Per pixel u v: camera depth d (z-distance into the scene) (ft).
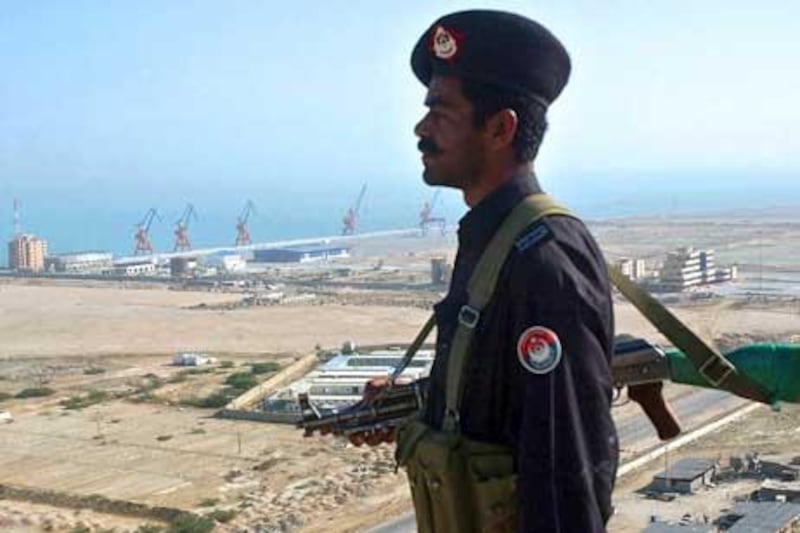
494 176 10.94
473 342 10.25
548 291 9.75
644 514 127.75
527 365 9.65
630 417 170.09
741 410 184.55
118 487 155.74
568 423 9.49
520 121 10.81
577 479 9.39
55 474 164.04
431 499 10.50
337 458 166.40
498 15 10.83
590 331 9.75
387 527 130.72
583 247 10.13
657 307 11.54
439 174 11.13
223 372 252.62
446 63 10.91
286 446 176.35
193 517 138.21
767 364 11.73
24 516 143.13
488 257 10.28
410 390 12.52
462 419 10.41
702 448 159.84
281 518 136.36
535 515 9.39
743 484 141.38
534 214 10.25
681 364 12.04
